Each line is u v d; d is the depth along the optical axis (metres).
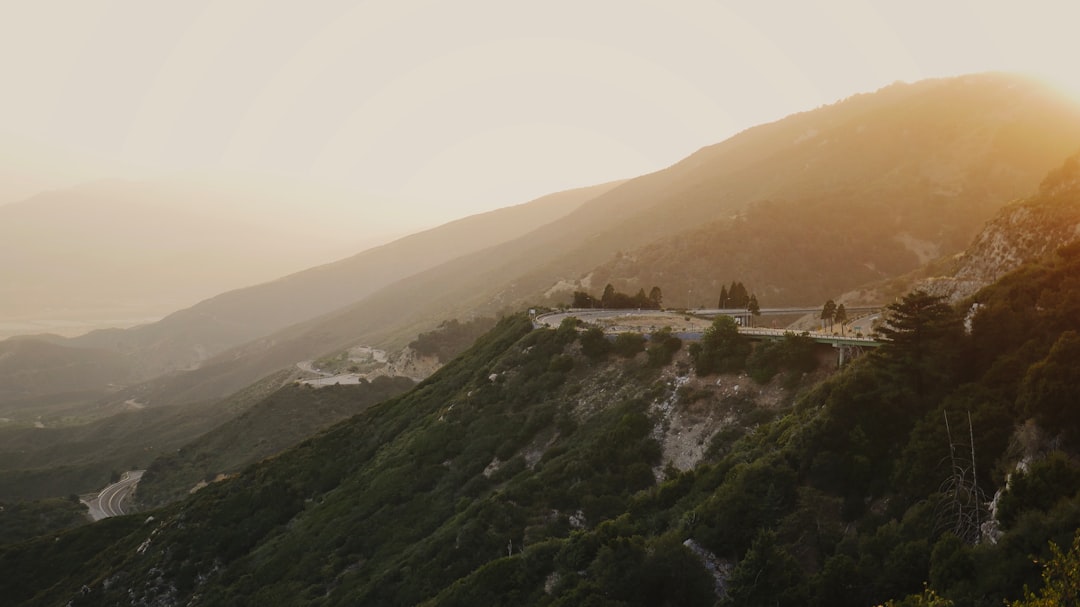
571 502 51.94
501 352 89.19
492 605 40.81
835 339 52.56
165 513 91.75
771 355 56.44
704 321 88.69
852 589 30.42
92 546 91.50
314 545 65.00
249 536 75.19
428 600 45.72
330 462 86.38
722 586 34.62
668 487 45.22
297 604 56.28
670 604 34.78
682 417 57.12
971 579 26.91
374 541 60.94
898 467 35.16
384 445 83.31
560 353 77.25
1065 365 30.83
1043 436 30.50
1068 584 22.16
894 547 31.30
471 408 75.44
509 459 64.56
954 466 31.86
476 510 55.12
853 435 37.69
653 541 37.47
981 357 38.47
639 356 69.06
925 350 40.00
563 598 36.69
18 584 86.50
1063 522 25.52
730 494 37.75
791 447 39.50
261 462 92.12
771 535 33.59
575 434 62.34
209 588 66.88
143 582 72.38
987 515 29.88
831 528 35.03
